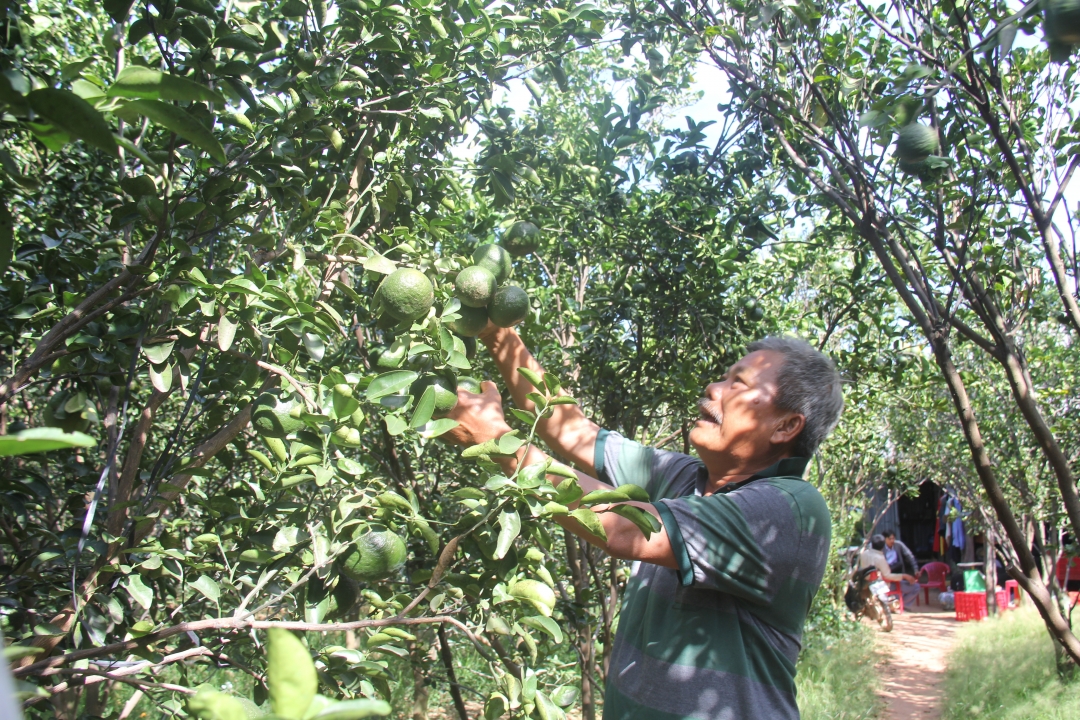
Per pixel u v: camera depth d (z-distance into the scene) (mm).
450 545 1554
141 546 1590
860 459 10961
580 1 2756
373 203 2131
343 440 1521
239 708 744
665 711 1718
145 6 1616
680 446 5562
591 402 4172
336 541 1607
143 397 2875
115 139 818
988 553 13828
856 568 13641
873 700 7918
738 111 3672
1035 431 3566
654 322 3736
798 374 1940
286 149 1822
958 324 3672
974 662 8734
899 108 1794
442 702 5746
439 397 1720
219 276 1684
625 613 2018
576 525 1649
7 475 1884
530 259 4410
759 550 1675
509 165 2469
